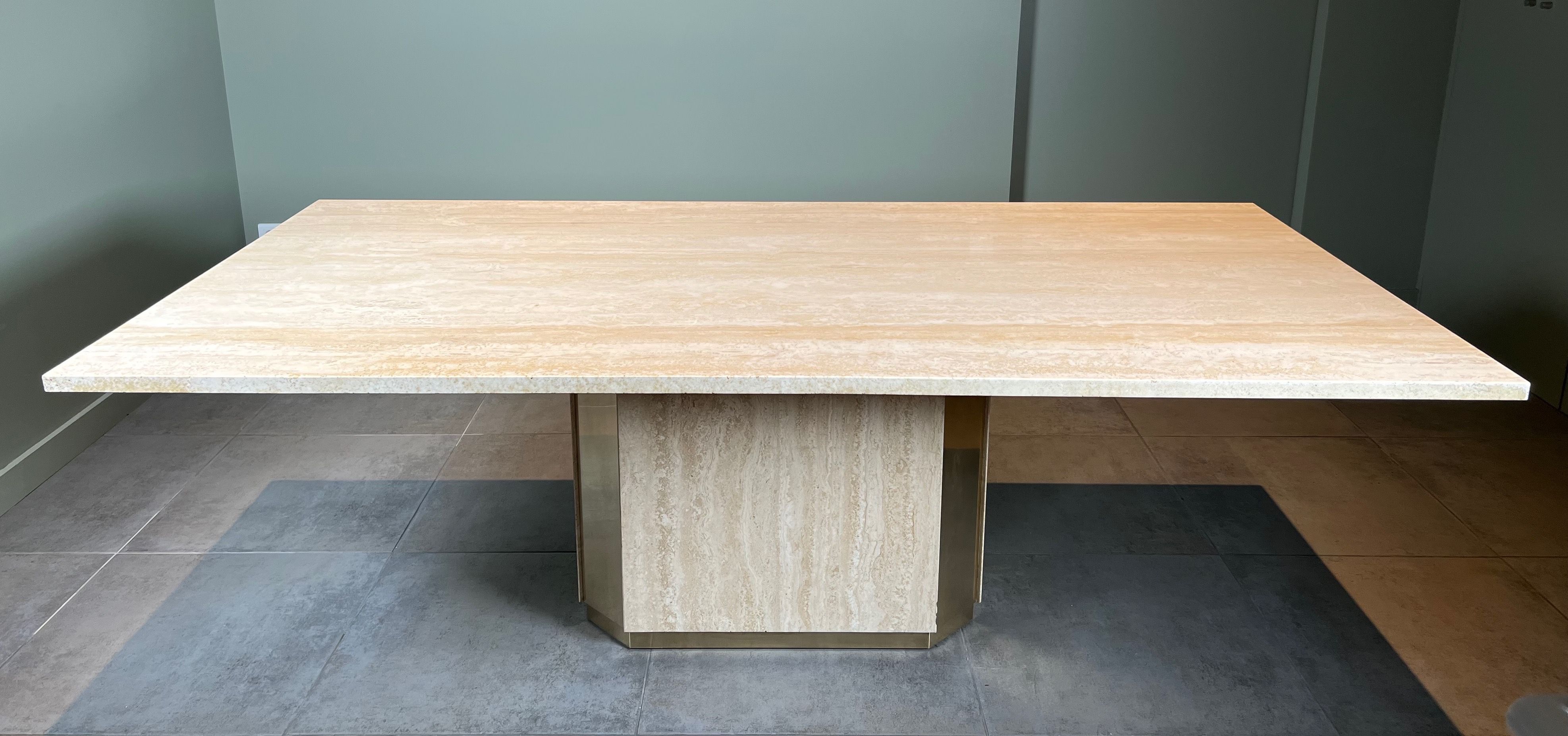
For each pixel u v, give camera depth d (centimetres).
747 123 386
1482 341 374
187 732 197
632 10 373
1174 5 384
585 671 215
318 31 374
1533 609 236
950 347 170
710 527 206
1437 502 283
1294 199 408
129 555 255
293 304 190
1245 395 157
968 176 393
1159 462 306
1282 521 274
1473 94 375
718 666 216
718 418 197
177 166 352
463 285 202
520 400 348
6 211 274
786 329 178
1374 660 219
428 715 202
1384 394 157
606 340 173
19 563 251
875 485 203
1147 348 170
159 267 345
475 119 385
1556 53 331
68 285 300
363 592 241
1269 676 214
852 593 213
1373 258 411
